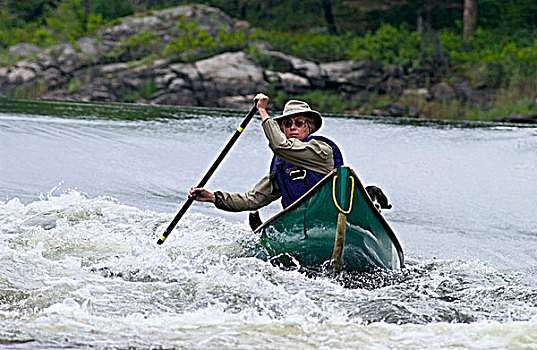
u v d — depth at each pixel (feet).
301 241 64.49
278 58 330.13
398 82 321.52
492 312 53.26
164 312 50.55
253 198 70.38
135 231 77.05
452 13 441.68
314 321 49.14
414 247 78.54
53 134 156.97
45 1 440.86
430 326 48.08
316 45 347.77
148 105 286.25
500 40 385.50
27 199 97.25
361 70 326.65
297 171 67.05
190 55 335.67
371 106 313.53
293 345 44.52
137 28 371.15
